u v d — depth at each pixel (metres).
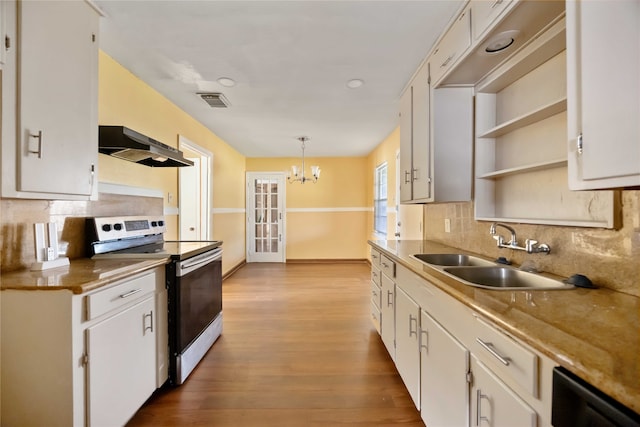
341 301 3.73
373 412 1.70
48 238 1.55
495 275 1.62
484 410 1.00
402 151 2.72
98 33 1.68
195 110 3.33
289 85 2.65
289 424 1.60
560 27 1.30
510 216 1.80
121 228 2.13
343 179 6.37
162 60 2.22
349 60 2.22
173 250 2.17
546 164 1.35
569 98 0.89
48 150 1.37
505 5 1.26
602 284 1.16
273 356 2.34
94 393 1.30
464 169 2.04
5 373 1.21
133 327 1.57
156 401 1.79
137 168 2.54
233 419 1.64
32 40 1.29
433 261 2.08
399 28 1.83
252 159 6.33
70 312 1.21
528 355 0.78
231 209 5.30
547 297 1.05
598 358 0.62
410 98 2.50
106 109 2.14
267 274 5.24
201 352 2.26
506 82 1.79
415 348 1.66
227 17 1.72
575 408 0.63
